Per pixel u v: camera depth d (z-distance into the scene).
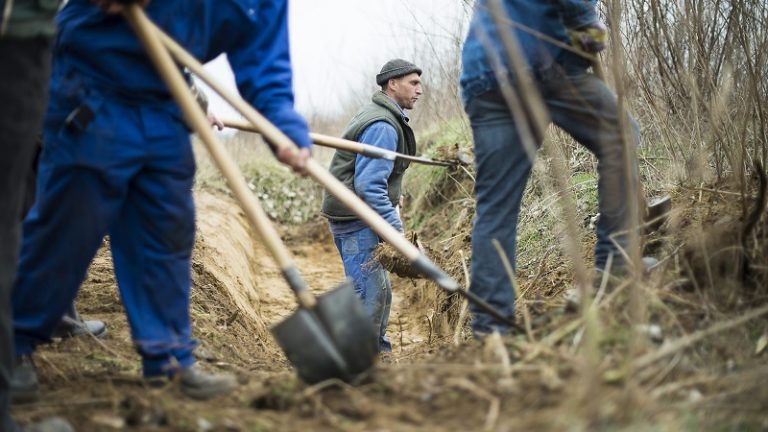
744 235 3.46
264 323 6.68
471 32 3.48
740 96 4.17
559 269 4.67
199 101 3.38
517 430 2.37
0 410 2.47
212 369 3.88
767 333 3.08
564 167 5.42
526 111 3.32
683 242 3.78
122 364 3.61
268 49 3.17
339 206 5.30
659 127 4.71
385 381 2.85
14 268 2.54
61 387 3.21
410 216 8.86
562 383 2.62
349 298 2.90
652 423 2.38
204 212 9.20
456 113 8.10
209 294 5.57
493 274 3.43
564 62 3.40
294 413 2.71
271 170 12.20
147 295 3.09
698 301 3.32
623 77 3.71
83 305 4.63
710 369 2.85
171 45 2.94
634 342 2.68
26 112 2.50
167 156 3.01
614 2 3.47
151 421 2.71
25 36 2.46
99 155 2.89
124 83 2.93
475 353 3.08
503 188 3.44
